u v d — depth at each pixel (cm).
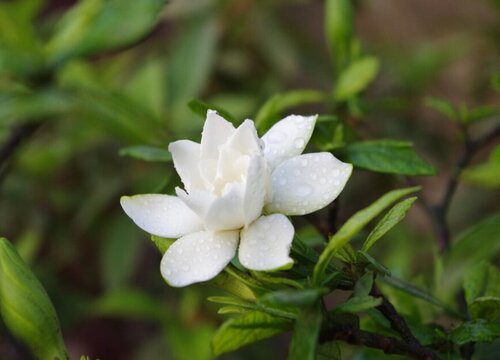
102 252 72
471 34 79
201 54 76
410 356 37
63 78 66
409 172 43
